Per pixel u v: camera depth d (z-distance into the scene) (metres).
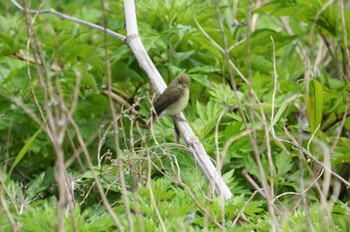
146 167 10.52
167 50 12.99
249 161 11.41
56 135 7.06
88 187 11.02
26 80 12.78
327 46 13.27
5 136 12.92
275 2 13.12
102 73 13.05
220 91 11.77
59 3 15.31
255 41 12.99
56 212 8.05
